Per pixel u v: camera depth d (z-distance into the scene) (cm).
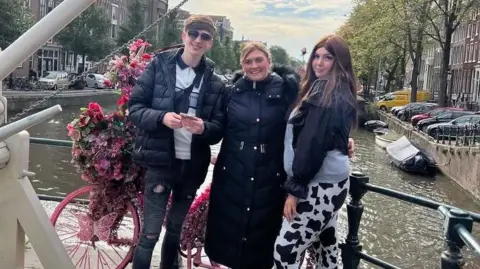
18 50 157
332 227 260
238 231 264
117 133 283
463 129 2067
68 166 1415
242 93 260
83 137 282
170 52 260
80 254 322
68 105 2958
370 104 3578
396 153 2142
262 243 266
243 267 269
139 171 288
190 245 300
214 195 271
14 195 223
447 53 2770
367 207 1365
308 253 297
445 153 1938
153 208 257
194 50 250
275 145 258
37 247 228
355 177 284
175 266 292
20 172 222
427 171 1984
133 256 270
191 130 239
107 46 3897
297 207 239
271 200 261
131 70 285
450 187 1766
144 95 254
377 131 3144
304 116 233
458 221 216
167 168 252
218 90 263
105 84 293
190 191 268
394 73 4478
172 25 3975
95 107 283
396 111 3500
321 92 228
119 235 312
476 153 1598
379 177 1914
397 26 2777
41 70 4019
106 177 284
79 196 325
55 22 156
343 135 226
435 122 2581
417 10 2606
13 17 2667
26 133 225
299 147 227
